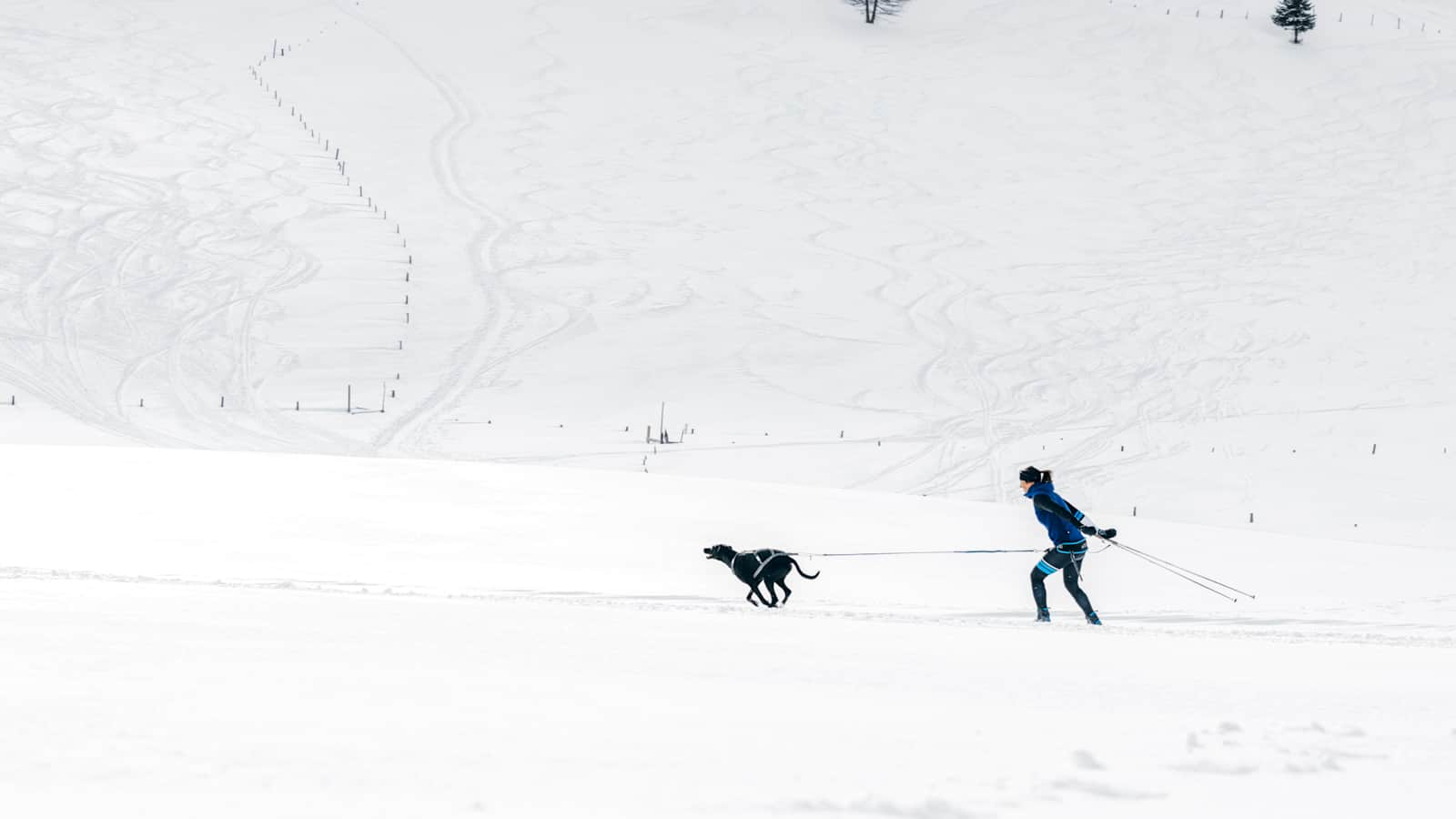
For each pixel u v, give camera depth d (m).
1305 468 46.09
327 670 5.48
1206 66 110.69
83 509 18.05
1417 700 6.34
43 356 53.31
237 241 67.88
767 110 97.62
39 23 101.69
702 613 10.49
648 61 106.75
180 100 89.56
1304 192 86.00
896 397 53.97
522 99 96.81
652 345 58.72
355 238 69.88
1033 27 120.12
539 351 57.72
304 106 91.75
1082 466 46.22
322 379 53.66
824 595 15.62
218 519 17.97
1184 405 53.81
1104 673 7.09
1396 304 67.25
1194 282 70.00
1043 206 82.75
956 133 95.44
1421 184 87.12
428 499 20.38
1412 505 42.16
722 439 48.22
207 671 5.23
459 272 66.50
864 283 68.12
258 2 113.81
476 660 6.20
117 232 67.19
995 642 8.86
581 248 71.00
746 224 76.62
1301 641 10.68
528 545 17.72
